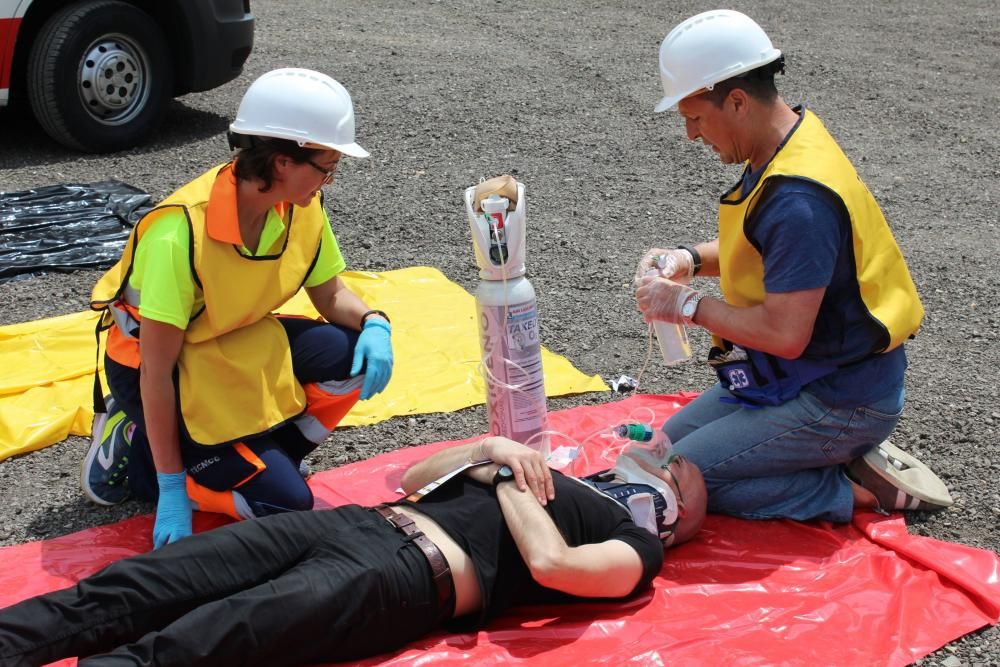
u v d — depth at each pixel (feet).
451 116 27.30
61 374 14.29
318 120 10.02
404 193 22.39
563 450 12.95
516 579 9.72
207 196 10.44
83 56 22.95
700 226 21.50
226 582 9.18
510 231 11.71
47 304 16.80
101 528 11.48
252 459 10.89
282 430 12.00
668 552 11.32
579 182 23.58
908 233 21.57
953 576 10.64
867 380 11.30
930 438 13.83
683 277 12.49
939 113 30.04
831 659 9.52
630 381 15.30
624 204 22.50
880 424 11.52
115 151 24.12
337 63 31.50
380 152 24.72
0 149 24.03
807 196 10.31
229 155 24.17
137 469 11.78
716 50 10.41
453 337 16.05
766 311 10.58
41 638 8.60
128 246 10.68
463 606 9.58
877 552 11.23
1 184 21.67
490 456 10.11
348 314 12.04
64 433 13.43
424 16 38.45
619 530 10.20
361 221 20.85
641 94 30.01
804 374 11.31
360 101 28.09
